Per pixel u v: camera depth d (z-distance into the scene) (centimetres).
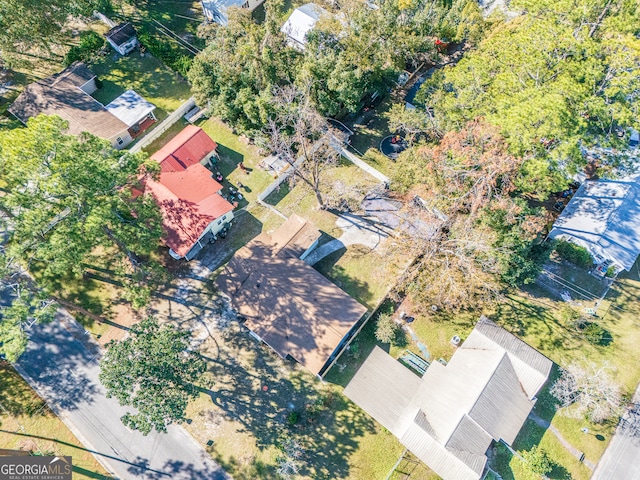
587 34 4491
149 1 6650
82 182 3494
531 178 3988
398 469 3809
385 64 5125
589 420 3922
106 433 4022
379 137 5534
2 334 3362
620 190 4616
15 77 5881
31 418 4084
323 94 4944
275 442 3944
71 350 4366
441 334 4341
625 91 3947
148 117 5534
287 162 5181
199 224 4569
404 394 3878
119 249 4522
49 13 5419
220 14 6197
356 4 5191
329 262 4712
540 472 3653
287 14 6234
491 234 3988
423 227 4341
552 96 3850
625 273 4584
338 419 4016
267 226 4947
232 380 4206
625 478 3738
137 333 3709
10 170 3378
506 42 4566
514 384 3756
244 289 4288
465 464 3422
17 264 4584
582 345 4247
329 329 4012
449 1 6253
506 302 4475
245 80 5062
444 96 4803
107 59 6047
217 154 5334
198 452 3944
